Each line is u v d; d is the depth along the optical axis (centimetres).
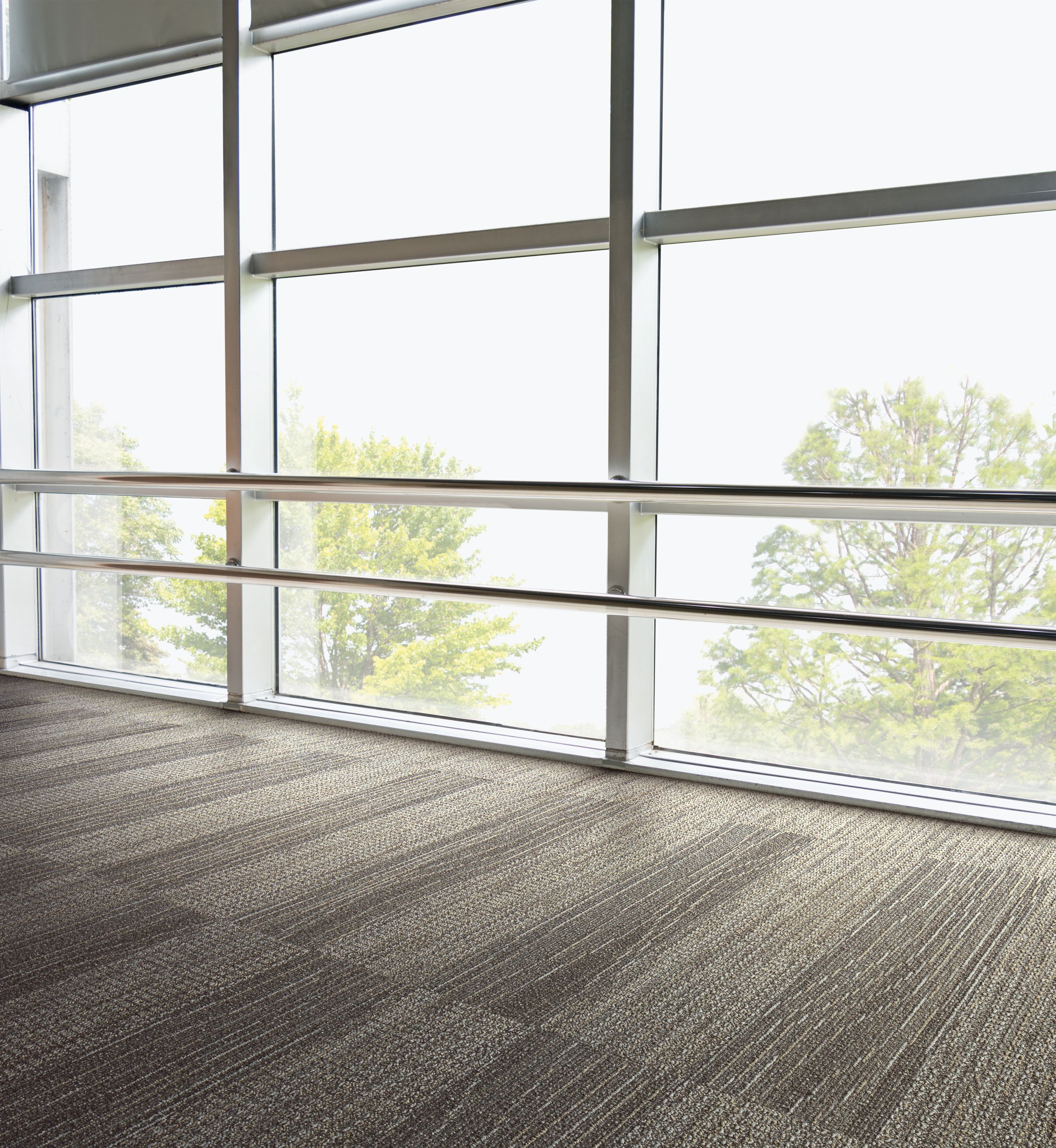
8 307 450
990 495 241
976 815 275
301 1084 152
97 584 450
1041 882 234
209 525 411
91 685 440
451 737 352
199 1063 158
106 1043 164
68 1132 140
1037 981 186
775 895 225
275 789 301
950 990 182
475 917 212
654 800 294
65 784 305
